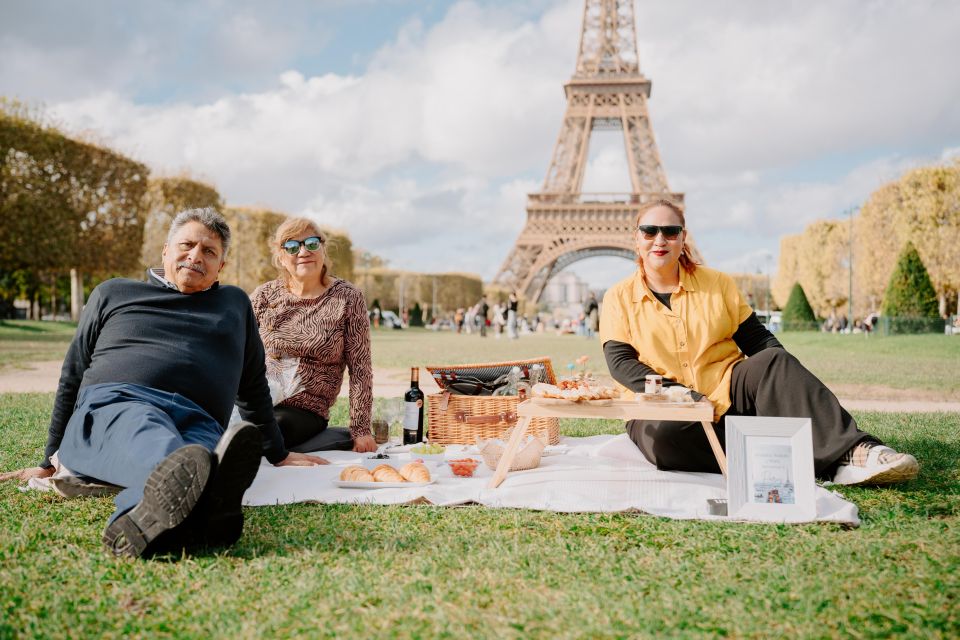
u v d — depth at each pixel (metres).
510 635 2.42
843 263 63.59
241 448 2.99
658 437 4.82
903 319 33.91
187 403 4.03
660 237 4.96
